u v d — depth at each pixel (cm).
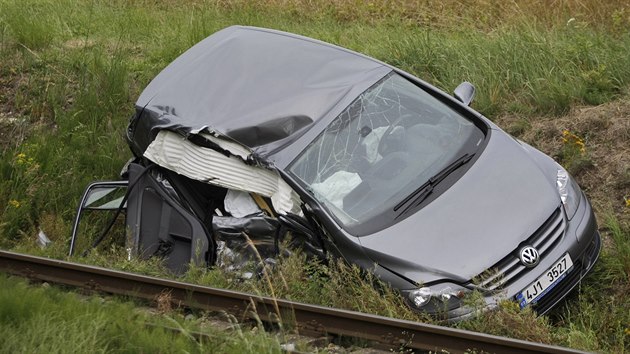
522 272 864
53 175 1320
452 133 1013
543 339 812
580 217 934
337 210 934
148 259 1050
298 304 827
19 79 1566
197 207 1077
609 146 1195
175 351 717
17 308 771
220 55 1117
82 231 1187
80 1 2078
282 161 971
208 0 2045
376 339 795
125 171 1173
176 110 1067
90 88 1498
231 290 870
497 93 1348
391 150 988
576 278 905
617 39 1497
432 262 865
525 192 928
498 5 1753
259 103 1034
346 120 1006
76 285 919
